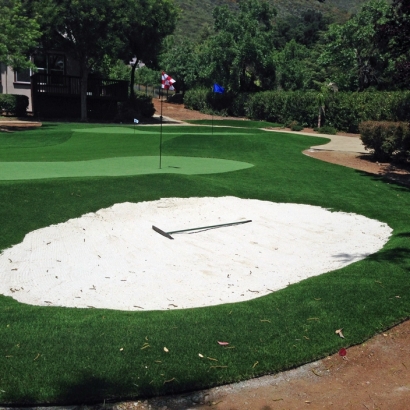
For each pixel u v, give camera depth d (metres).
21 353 3.61
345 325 4.27
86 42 28.80
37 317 4.43
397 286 5.25
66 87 31.86
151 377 3.37
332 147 20.67
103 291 5.68
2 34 22.27
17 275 6.08
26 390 3.16
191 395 3.27
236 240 7.88
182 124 33.56
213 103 42.47
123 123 32.22
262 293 5.68
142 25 30.88
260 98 37.75
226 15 40.19
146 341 3.87
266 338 3.99
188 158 16.14
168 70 51.78
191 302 5.38
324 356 3.80
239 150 18.73
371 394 3.36
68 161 14.05
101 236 7.73
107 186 10.12
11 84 33.31
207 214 9.38
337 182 13.05
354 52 35.47
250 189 11.47
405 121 17.39
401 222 9.28
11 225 7.78
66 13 27.50
